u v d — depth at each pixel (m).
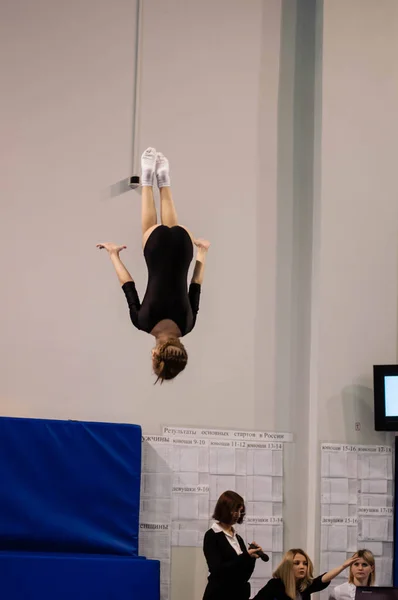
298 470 24.12
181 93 25.12
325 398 23.95
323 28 25.44
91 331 23.66
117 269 18.81
